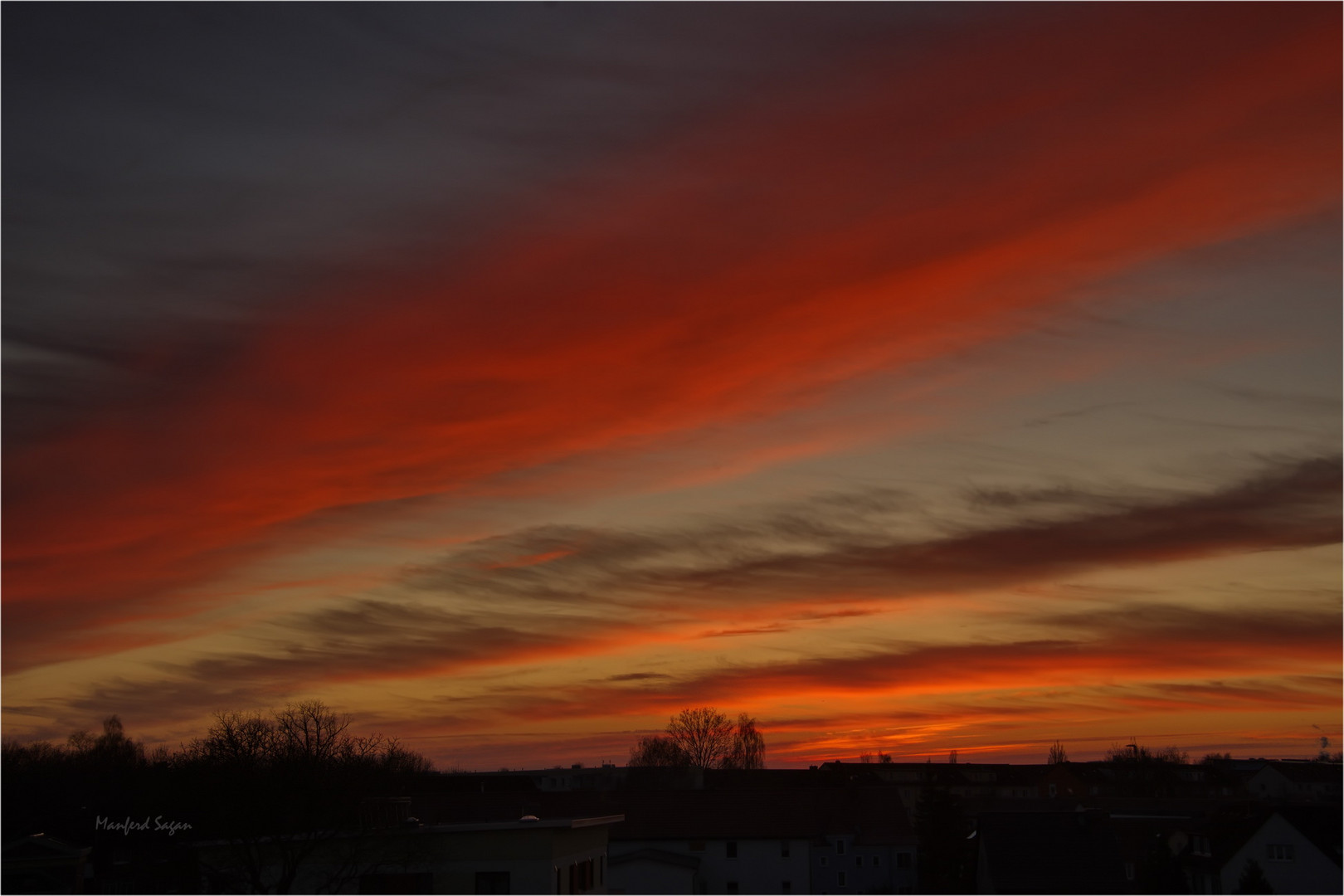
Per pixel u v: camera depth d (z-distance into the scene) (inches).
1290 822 2586.1
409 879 1836.9
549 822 1835.6
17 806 2445.9
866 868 3316.9
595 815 3088.1
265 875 1910.7
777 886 3016.7
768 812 3117.6
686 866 2928.2
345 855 1873.8
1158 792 5969.5
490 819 3021.7
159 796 2303.2
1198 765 6245.1
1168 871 2573.8
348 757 2171.5
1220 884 2605.8
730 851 3041.3
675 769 5551.2
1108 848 2488.9
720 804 3149.6
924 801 3390.7
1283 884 2541.8
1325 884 2506.2
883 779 6230.3
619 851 3034.0
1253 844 2603.3
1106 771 6402.6
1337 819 2605.8
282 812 1930.4
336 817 1909.4
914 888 3248.0
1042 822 2549.2
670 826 3080.7
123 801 2500.0
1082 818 2541.8
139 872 2218.3
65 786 2632.9
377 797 1957.4
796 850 3041.3
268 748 2102.6
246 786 1989.4
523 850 1827.0
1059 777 6343.5
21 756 2910.9
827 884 3302.2
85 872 2199.8
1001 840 2516.0
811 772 5526.6
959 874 3223.4
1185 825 3132.4
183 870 2036.2
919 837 3427.7
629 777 5733.3
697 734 6348.4
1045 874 2449.6
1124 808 4072.3
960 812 3452.3
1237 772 6166.3
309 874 1881.2
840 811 3444.9
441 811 3041.3
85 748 3191.4
